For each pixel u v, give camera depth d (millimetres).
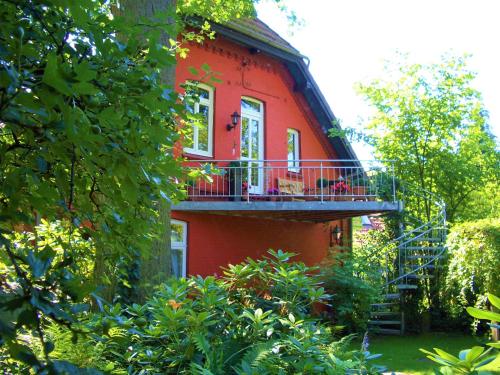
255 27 14344
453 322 11531
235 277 3668
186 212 11320
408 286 11305
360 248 12727
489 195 16766
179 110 1695
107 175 1553
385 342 10031
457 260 10250
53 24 1458
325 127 15102
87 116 1296
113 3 2289
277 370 2477
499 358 1205
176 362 2715
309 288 3480
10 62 1171
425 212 14562
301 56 13586
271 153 13703
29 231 2209
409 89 14062
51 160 1453
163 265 5066
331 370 2381
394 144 14273
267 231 13094
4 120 1139
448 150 14070
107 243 2004
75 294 1227
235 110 12883
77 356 2322
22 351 1083
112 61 1432
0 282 1367
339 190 12883
